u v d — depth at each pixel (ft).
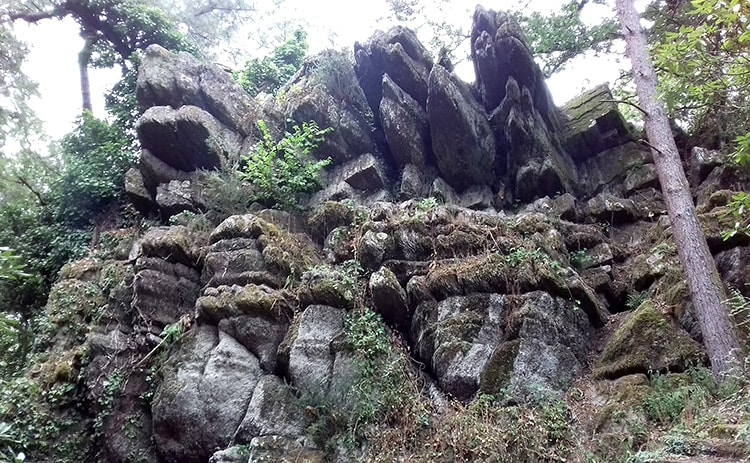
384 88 33.12
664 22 31.50
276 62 46.06
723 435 15.17
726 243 23.30
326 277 24.39
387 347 22.49
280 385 22.20
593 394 20.01
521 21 37.86
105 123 39.91
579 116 34.35
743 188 26.55
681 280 22.98
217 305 24.02
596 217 29.73
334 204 29.09
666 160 24.21
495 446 18.28
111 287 28.86
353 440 19.98
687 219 22.26
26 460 22.88
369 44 34.63
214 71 35.99
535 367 20.94
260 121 30.86
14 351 28.45
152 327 25.46
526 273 23.17
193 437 21.93
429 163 32.91
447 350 21.91
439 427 19.79
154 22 44.50
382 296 23.52
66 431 24.16
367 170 31.50
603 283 25.77
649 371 19.75
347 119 33.68
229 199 30.09
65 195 36.40
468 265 23.97
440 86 30.63
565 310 22.85
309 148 32.55
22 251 35.63
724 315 19.72
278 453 20.03
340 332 22.95
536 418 18.97
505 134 32.37
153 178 33.14
